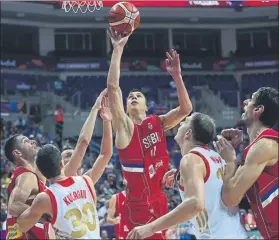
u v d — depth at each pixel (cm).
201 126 429
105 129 557
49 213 456
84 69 2848
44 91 2703
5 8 2678
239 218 427
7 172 1981
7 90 2647
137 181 522
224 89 2897
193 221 423
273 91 412
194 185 390
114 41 518
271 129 399
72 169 537
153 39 3066
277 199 389
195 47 3139
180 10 2928
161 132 539
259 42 3144
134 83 2838
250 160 388
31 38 2919
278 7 2953
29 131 2425
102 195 1764
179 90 555
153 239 512
